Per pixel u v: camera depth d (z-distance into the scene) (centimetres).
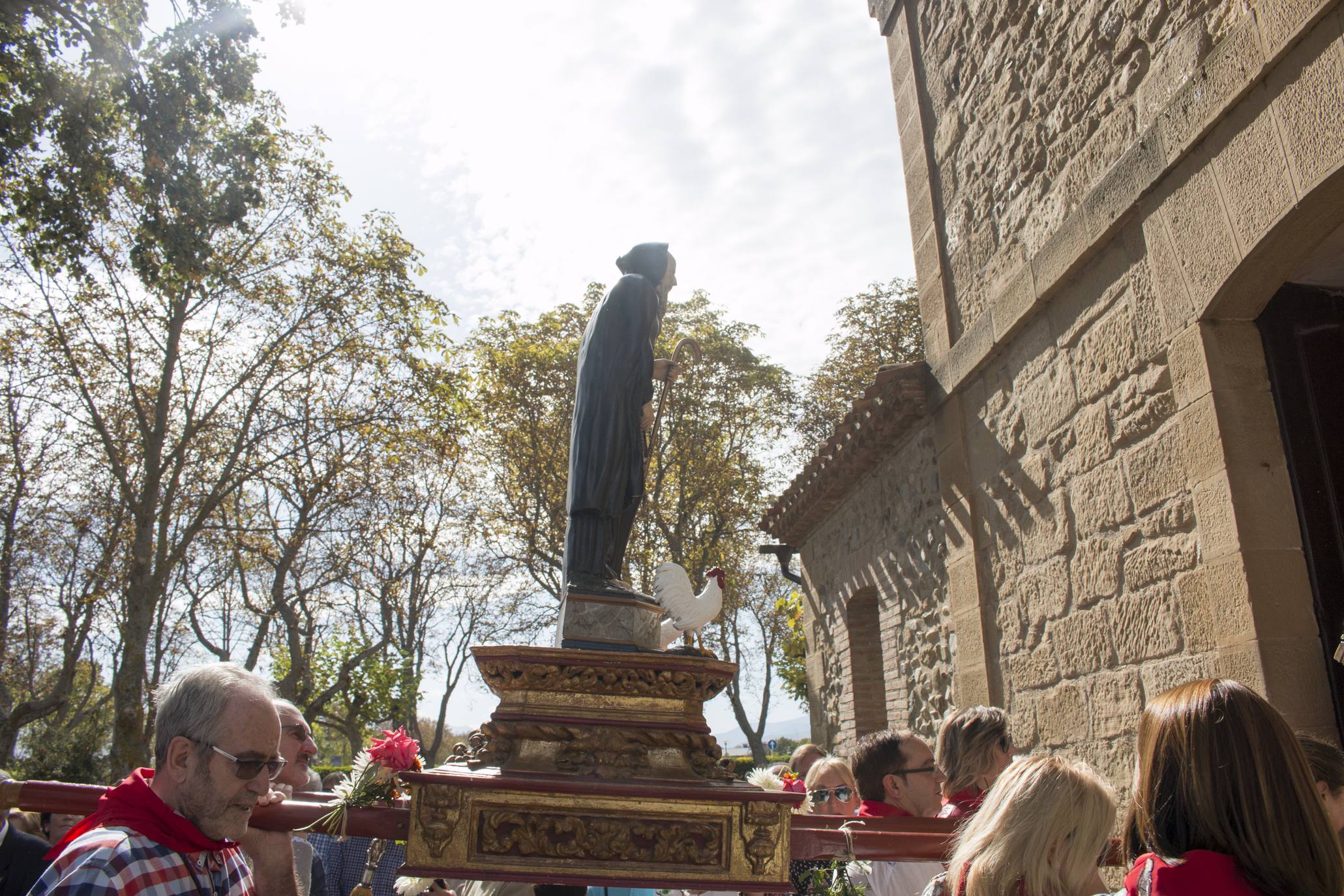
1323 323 419
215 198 1048
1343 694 366
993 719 315
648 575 2356
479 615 2502
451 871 227
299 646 1964
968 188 662
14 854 338
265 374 1780
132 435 1777
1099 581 494
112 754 1474
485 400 2322
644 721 254
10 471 1764
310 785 398
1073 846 180
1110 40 489
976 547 640
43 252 995
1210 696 156
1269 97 372
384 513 1859
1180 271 427
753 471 2530
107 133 1027
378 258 1800
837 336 2384
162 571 1554
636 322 322
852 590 997
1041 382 558
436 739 2586
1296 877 141
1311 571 383
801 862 287
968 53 661
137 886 184
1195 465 415
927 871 300
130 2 967
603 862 233
